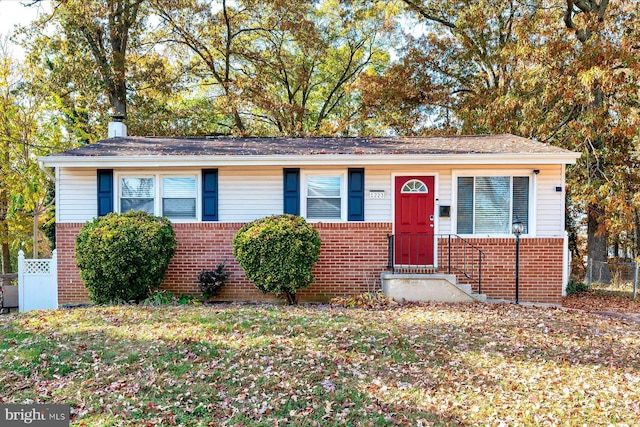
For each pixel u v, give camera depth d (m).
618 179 16.00
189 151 11.16
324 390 5.27
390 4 22.92
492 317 8.33
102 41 20.14
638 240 22.41
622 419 4.68
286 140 13.12
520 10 17.52
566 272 12.79
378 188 10.95
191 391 5.22
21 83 17.45
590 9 15.35
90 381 5.47
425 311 8.84
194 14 20.77
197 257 10.91
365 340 6.86
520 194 10.75
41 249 23.75
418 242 10.90
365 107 21.27
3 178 17.08
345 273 10.87
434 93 20.02
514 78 16.16
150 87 20.12
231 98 21.08
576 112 16.14
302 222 10.16
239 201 10.99
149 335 7.00
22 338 7.00
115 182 10.93
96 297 9.94
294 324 7.68
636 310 10.50
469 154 10.34
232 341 6.78
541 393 5.25
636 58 13.62
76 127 18.38
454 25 20.30
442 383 5.51
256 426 4.52
